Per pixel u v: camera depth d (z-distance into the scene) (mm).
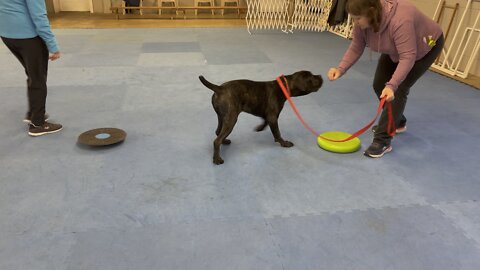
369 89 4227
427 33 2344
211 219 2033
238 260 1765
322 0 7566
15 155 2609
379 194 2312
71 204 2119
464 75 4754
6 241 1831
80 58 5062
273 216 2076
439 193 2348
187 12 8977
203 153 2727
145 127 3115
